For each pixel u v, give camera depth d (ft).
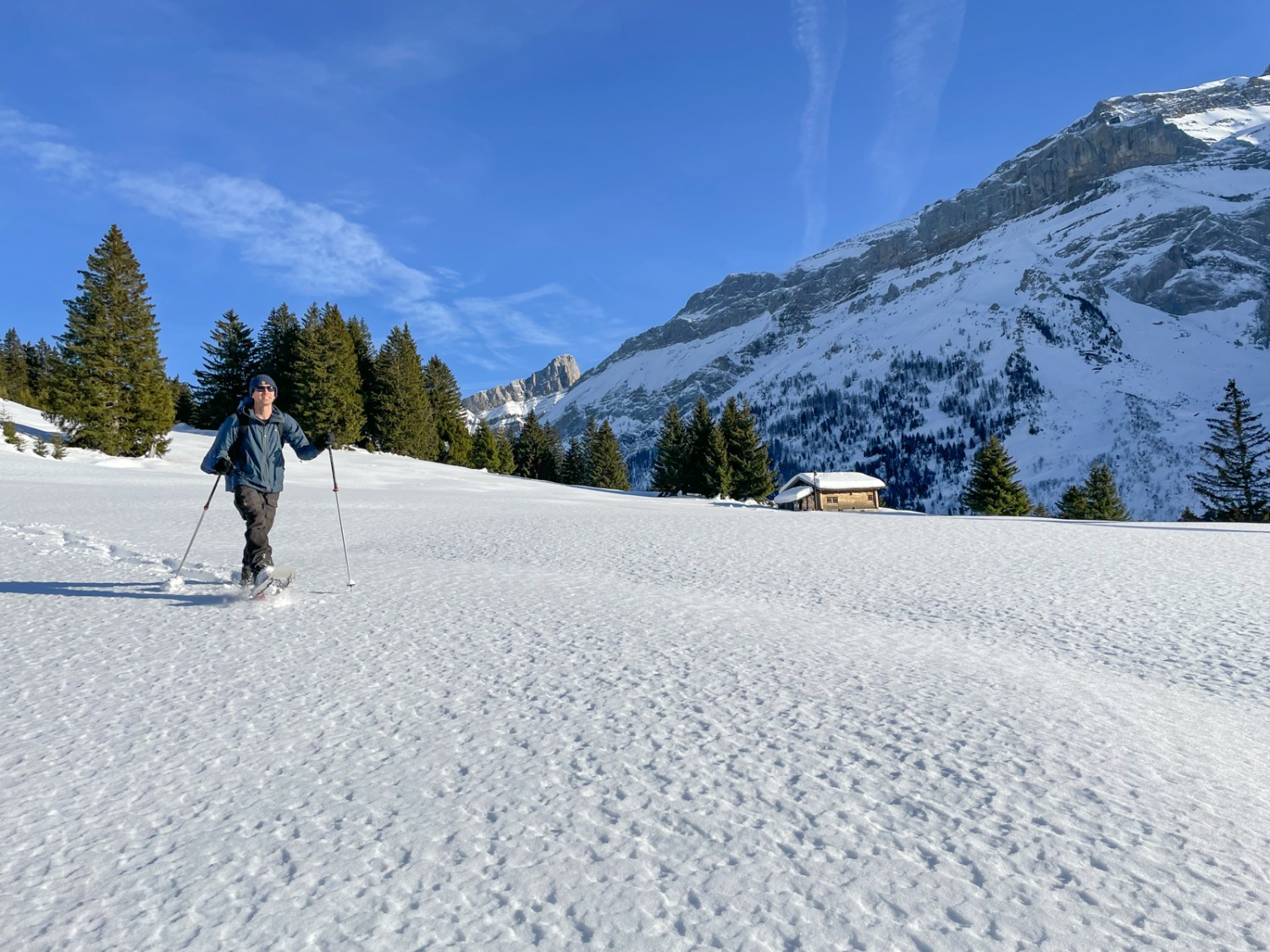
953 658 17.47
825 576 31.32
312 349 218.79
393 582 25.80
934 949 6.29
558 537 44.57
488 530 48.39
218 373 222.28
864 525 59.82
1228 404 203.21
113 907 6.94
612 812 8.89
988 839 8.32
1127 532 54.19
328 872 7.52
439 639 17.84
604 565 33.37
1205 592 28.07
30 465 107.55
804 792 9.52
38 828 8.56
